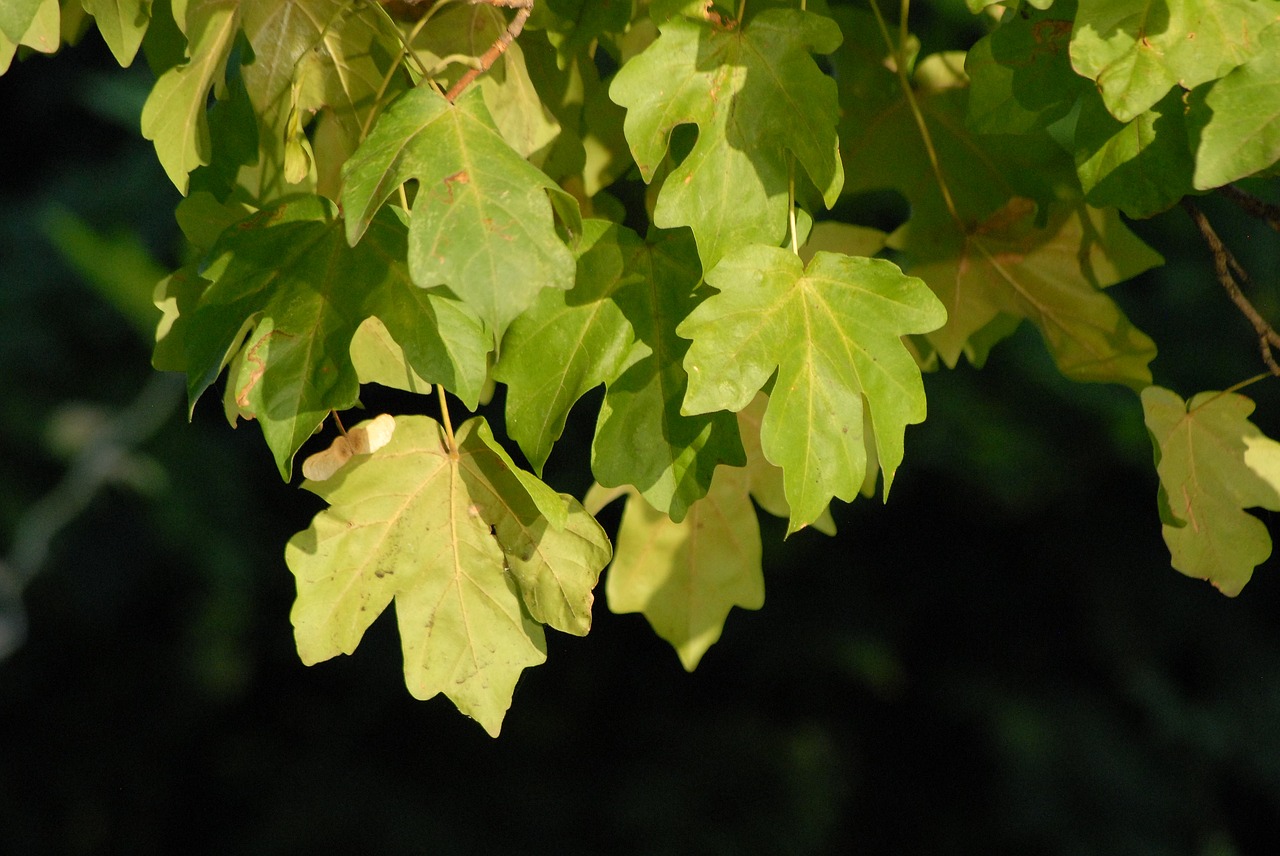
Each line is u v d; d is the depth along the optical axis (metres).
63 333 6.00
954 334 1.95
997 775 7.22
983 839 7.23
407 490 1.79
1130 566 7.07
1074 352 1.94
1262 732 6.91
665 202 1.76
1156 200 1.79
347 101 1.84
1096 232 1.92
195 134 1.82
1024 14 1.79
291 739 7.48
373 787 7.46
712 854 7.26
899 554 7.30
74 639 6.90
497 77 1.85
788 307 1.76
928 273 1.94
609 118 1.86
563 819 7.45
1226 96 1.74
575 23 1.83
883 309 1.76
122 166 6.14
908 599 7.36
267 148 1.85
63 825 7.18
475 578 1.79
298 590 1.78
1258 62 1.74
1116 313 1.92
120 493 6.38
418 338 1.76
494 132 1.74
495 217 1.72
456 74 1.84
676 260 1.79
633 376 1.78
